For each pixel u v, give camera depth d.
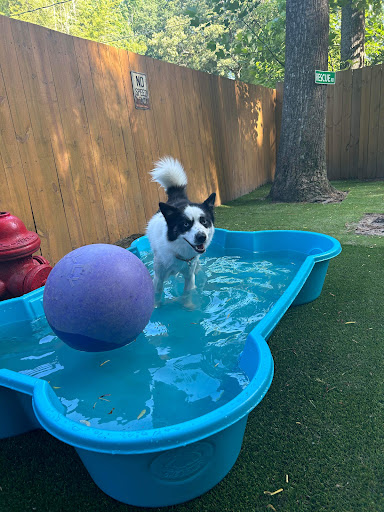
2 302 2.94
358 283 3.46
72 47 4.31
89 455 1.42
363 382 2.14
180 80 6.31
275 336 2.71
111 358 2.39
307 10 6.52
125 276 2.15
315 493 1.52
